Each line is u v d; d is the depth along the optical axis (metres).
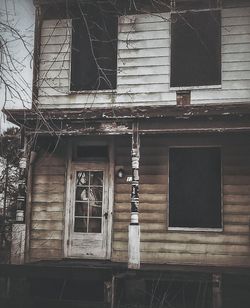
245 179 9.91
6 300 8.70
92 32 11.10
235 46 10.40
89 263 9.79
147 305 8.79
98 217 10.52
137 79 10.76
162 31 10.77
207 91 10.38
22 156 9.93
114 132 9.45
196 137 10.25
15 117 9.23
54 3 11.14
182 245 9.98
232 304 8.50
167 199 10.18
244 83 10.26
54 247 10.60
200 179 10.16
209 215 10.01
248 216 9.80
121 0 10.94
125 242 10.30
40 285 9.76
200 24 10.65
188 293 9.08
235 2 10.49
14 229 9.91
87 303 8.40
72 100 11.00
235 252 9.73
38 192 10.84
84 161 10.76
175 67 10.63
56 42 11.23
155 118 9.25
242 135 10.03
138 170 9.41
